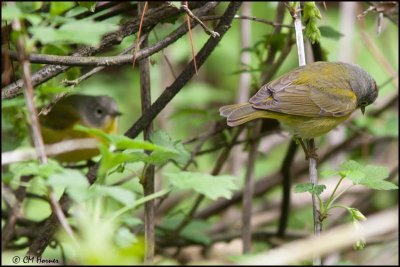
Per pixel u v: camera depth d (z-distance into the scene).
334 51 15.93
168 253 12.94
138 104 18.05
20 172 5.69
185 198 15.31
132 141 6.02
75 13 7.81
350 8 15.28
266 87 9.53
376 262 13.34
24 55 5.67
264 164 16.95
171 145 7.93
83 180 5.65
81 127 5.95
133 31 8.05
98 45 7.79
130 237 6.47
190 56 17.30
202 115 11.52
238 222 15.03
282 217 13.41
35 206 13.52
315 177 8.45
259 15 17.94
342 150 14.89
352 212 7.04
